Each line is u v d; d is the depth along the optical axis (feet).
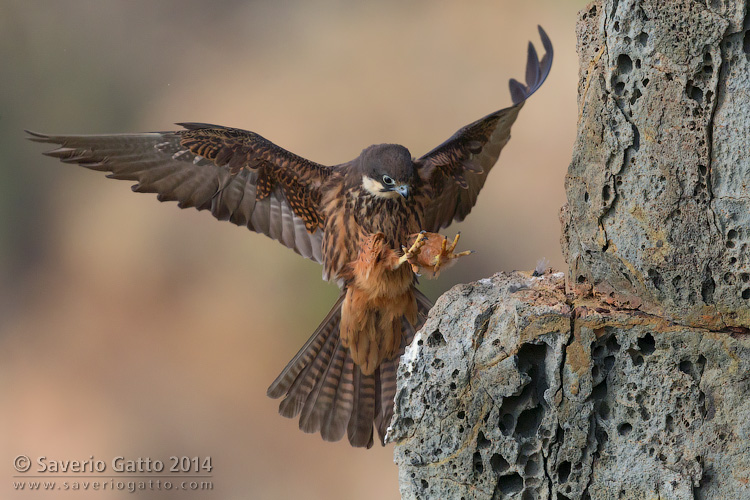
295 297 93.76
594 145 27.22
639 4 26.12
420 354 28.35
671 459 26.89
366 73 109.60
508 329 27.68
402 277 38.17
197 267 98.43
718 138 26.03
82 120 116.67
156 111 116.16
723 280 26.37
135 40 120.47
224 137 38.70
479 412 27.76
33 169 110.93
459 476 27.94
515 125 98.73
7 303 101.24
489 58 107.86
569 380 27.22
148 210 105.09
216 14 122.72
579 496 27.37
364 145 103.96
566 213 28.76
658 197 26.50
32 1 121.80
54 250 105.81
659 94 26.27
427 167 39.86
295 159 39.81
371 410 39.65
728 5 25.54
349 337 39.37
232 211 39.99
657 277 26.81
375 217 39.55
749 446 26.55
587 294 28.17
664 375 26.91
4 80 116.26
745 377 26.50
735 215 26.09
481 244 92.63
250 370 89.97
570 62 104.12
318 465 82.79
